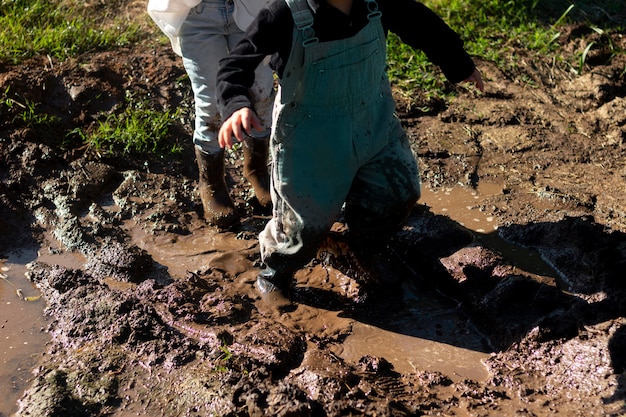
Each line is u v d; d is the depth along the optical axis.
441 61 3.32
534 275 3.65
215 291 3.76
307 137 3.15
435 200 4.43
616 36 5.75
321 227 3.32
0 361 3.36
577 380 3.20
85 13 5.79
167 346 3.39
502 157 4.77
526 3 5.96
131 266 3.85
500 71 5.43
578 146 4.84
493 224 4.22
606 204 4.34
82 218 4.27
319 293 3.77
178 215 4.31
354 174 3.28
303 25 2.93
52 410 3.06
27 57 5.11
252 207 4.38
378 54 3.12
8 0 5.61
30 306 3.67
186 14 3.76
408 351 3.45
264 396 3.07
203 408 3.09
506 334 3.47
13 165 4.46
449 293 3.78
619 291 3.55
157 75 5.18
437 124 5.03
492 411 3.11
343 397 3.10
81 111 4.84
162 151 4.74
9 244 4.08
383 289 3.79
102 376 3.26
